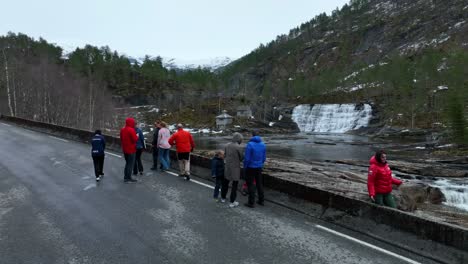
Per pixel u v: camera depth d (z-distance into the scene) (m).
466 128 48.09
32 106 65.50
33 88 67.69
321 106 100.75
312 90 123.56
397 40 190.88
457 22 175.38
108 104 88.88
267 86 129.00
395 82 96.94
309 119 102.19
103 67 128.50
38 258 5.77
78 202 9.10
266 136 78.38
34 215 8.03
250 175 8.90
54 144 20.77
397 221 6.56
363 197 9.40
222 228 7.28
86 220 7.69
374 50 194.25
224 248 6.22
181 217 7.98
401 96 89.00
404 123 78.88
